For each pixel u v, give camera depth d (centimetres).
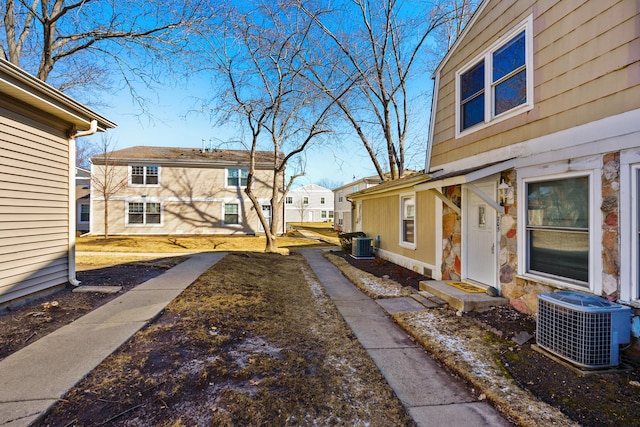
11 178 432
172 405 241
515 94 482
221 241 1742
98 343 335
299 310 522
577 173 369
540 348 339
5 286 421
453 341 383
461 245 605
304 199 4672
